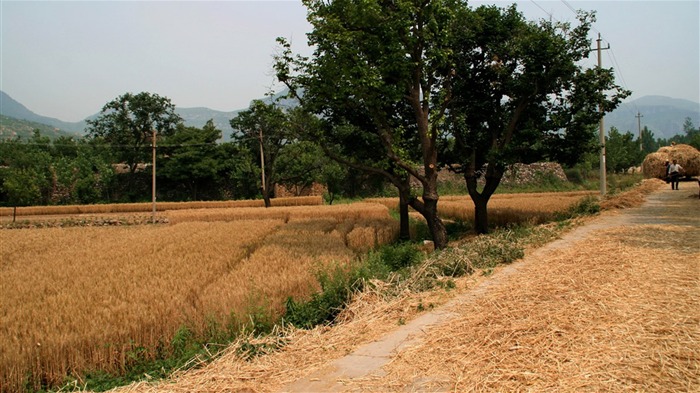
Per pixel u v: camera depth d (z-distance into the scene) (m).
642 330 5.06
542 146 18.33
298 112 16.00
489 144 19.34
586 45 17.56
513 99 18.70
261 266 10.81
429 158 15.31
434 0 13.58
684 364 4.20
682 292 6.41
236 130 53.25
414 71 14.95
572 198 32.97
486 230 19.64
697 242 10.52
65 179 58.25
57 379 6.20
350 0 13.81
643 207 20.17
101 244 17.00
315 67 14.62
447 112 18.64
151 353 6.82
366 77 13.16
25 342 6.26
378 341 5.84
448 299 7.50
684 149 42.59
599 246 10.77
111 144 66.25
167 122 70.62
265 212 31.75
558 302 6.36
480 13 17.17
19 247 17.06
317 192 61.25
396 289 8.30
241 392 4.70
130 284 9.24
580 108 18.05
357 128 17.30
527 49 16.95
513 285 7.77
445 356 4.96
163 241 16.89
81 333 6.53
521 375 4.24
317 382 4.74
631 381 3.96
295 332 6.60
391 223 23.78
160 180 63.53
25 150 65.25
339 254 12.52
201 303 7.98
